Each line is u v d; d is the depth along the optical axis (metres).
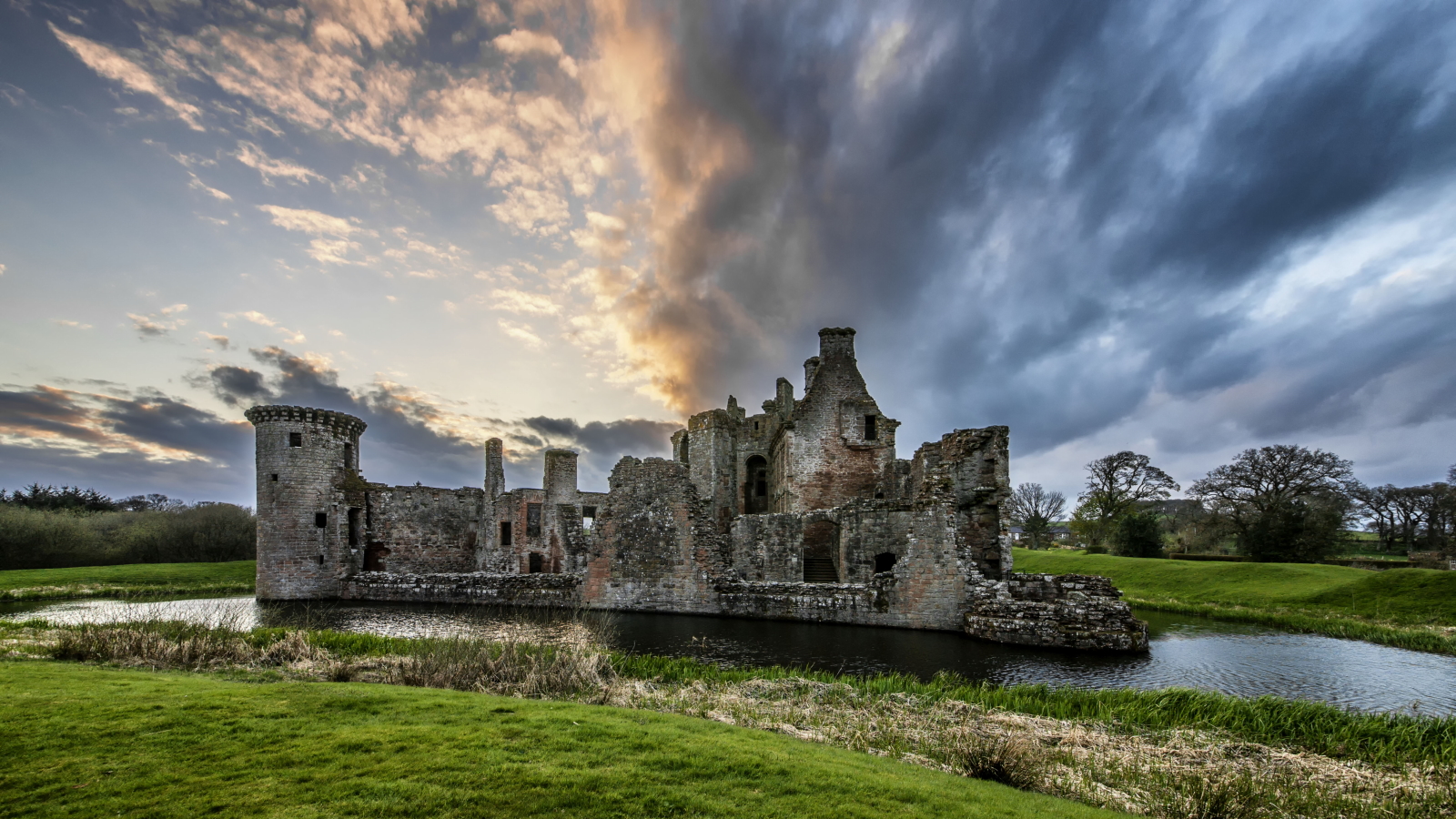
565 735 9.67
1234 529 58.66
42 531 51.19
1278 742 12.69
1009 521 31.69
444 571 47.38
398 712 10.69
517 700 12.22
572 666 14.70
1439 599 30.80
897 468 46.84
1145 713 14.20
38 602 34.75
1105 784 9.97
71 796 7.02
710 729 10.93
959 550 27.50
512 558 45.47
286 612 31.34
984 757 10.12
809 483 43.28
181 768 7.90
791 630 26.58
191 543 58.09
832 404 44.25
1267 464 58.53
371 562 44.19
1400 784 10.24
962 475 33.31
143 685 11.99
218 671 14.62
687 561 31.97
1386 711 14.90
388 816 6.78
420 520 46.53
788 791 8.03
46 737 8.73
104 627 17.41
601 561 33.72
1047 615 23.84
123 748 8.48
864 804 7.73
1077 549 78.56
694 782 8.12
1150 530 59.06
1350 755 12.04
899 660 21.00
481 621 28.48
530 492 45.56
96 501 76.31
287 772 7.86
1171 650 23.44
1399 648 24.06
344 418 41.97
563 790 7.57
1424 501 72.94
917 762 10.41
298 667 14.93
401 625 26.64
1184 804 9.02
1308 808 9.26
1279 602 35.38
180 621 18.83
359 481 43.31
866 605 28.05
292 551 39.06
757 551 33.78
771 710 13.50
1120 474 70.56
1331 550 54.00
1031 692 15.83
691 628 26.88
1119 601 24.36
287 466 39.44
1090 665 20.56
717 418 51.69
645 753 9.11
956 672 19.19
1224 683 18.47
